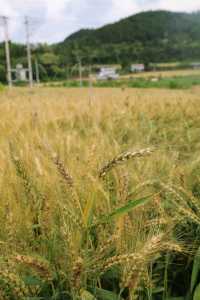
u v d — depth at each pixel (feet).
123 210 4.98
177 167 8.30
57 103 30.45
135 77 348.79
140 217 6.16
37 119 16.97
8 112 20.86
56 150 9.87
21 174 5.84
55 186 6.70
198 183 8.68
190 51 425.28
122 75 382.01
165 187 6.08
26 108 23.12
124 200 5.66
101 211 6.27
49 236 5.67
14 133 13.56
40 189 6.44
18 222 6.15
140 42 449.48
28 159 8.72
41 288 5.10
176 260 6.72
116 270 5.78
